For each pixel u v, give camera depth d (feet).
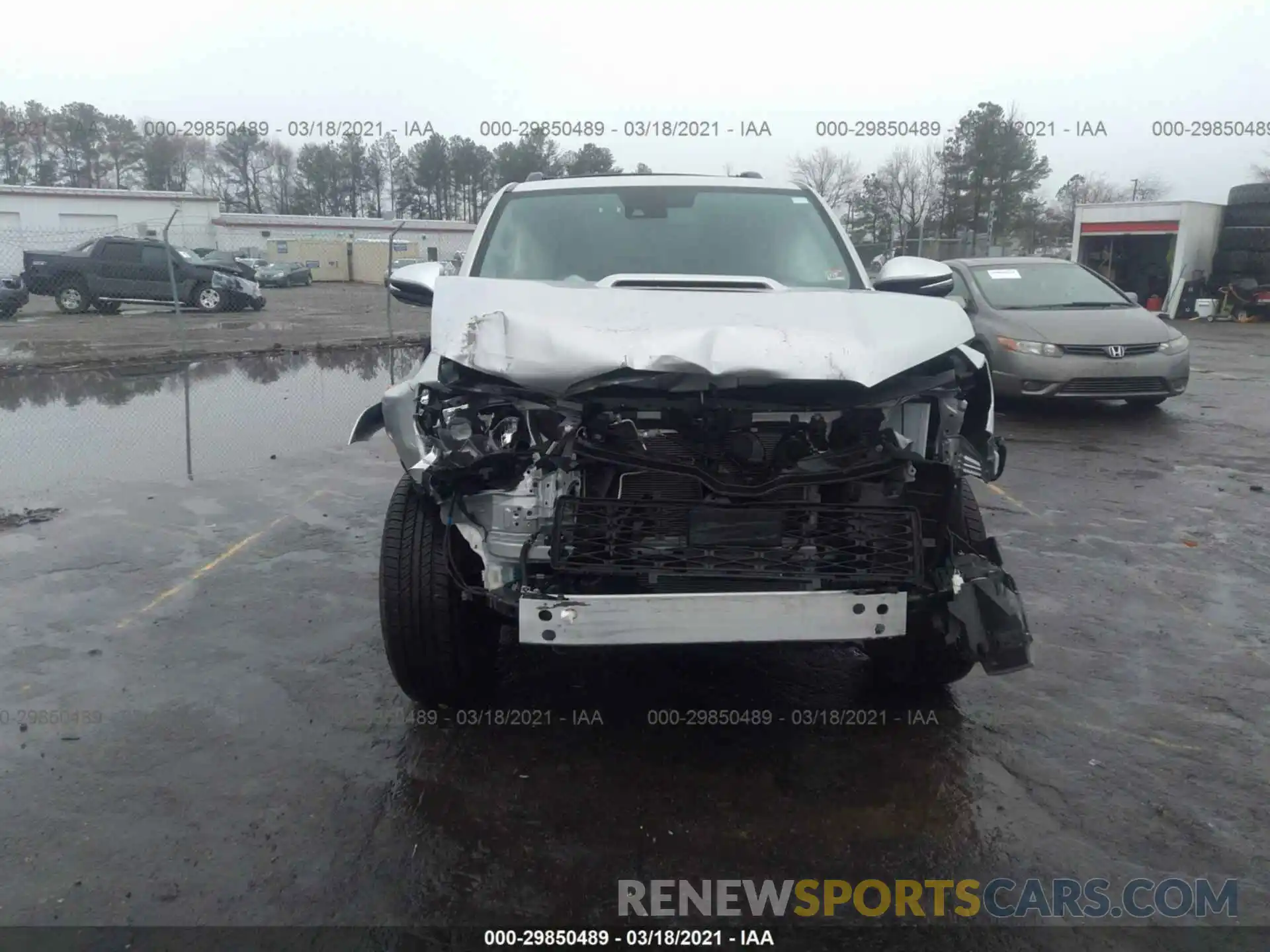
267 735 11.09
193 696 12.00
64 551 17.47
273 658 13.09
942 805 9.76
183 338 47.29
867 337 9.90
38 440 27.63
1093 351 29.27
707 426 9.82
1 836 9.16
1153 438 27.30
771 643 9.34
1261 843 9.16
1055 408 32.32
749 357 9.32
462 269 13.97
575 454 9.46
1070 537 18.30
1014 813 9.64
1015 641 9.73
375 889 8.51
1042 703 11.85
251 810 9.64
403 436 10.76
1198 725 11.32
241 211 213.05
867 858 8.99
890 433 10.08
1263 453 25.45
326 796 9.89
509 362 9.50
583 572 9.27
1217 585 15.80
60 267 76.74
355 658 13.10
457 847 9.09
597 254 13.93
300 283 138.21
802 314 10.46
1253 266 76.64
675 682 12.44
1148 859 8.94
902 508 9.61
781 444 9.93
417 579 10.49
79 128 202.80
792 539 9.57
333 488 22.33
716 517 9.41
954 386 10.32
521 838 9.25
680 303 10.67
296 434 29.07
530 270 13.79
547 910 8.31
